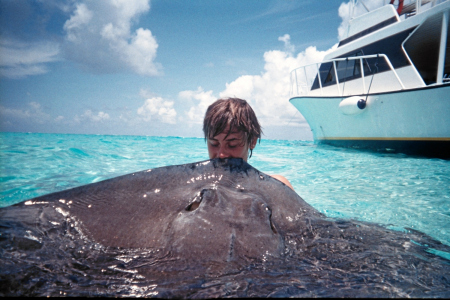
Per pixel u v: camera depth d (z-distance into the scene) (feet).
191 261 3.53
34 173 16.47
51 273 3.24
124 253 3.76
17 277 3.10
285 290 3.00
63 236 3.96
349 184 16.35
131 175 4.76
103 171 18.07
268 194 4.83
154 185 4.64
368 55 32.37
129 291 2.95
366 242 4.50
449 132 25.59
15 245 3.61
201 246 3.67
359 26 35.53
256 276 3.29
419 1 32.81
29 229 3.94
